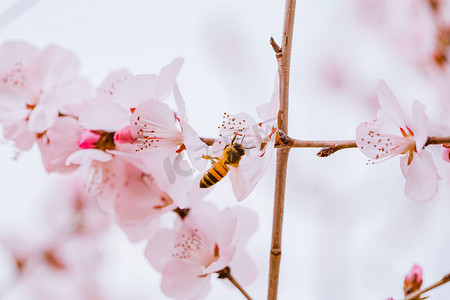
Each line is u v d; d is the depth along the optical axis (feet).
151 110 1.20
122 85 1.21
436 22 1.54
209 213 1.23
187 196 1.20
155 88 1.22
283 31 1.18
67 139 1.23
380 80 1.19
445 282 1.18
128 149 1.20
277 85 1.17
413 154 1.20
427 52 1.55
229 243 1.21
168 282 1.21
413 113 1.19
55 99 1.23
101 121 1.22
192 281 1.22
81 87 1.29
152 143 1.20
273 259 1.18
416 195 1.19
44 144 1.25
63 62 1.28
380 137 1.19
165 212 1.23
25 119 1.27
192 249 1.22
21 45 1.28
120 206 1.23
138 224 1.23
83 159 1.20
